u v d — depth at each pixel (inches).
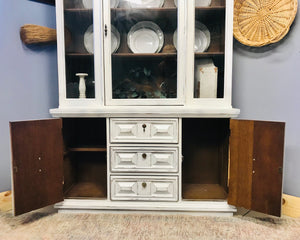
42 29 53.4
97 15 46.1
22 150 39.2
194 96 46.6
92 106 47.2
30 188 40.3
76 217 44.1
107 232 38.9
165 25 48.4
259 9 50.0
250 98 53.2
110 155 44.9
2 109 52.2
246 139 41.1
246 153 41.2
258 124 39.7
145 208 45.1
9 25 51.4
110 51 46.7
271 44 50.0
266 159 39.4
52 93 56.7
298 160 48.3
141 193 45.1
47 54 55.7
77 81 48.4
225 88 45.5
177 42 46.2
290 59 48.1
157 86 48.2
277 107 50.4
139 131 44.1
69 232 38.8
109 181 45.2
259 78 51.9
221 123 53.0
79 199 46.2
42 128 41.5
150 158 44.6
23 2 52.3
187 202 44.9
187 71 45.8
